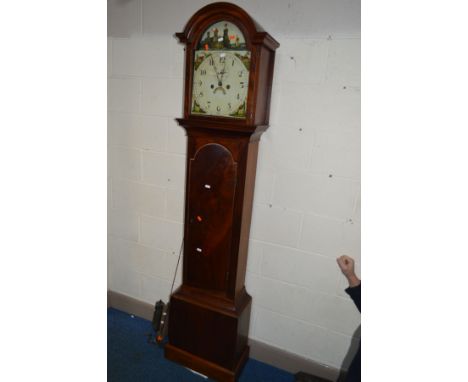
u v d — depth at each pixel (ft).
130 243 6.88
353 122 4.67
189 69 4.54
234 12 4.05
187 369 5.73
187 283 5.52
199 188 4.99
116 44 5.94
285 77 4.86
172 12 5.41
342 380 5.49
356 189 4.86
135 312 7.15
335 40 4.52
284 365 5.89
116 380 5.45
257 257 5.69
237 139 4.60
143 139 6.17
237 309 5.25
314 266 5.37
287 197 5.26
